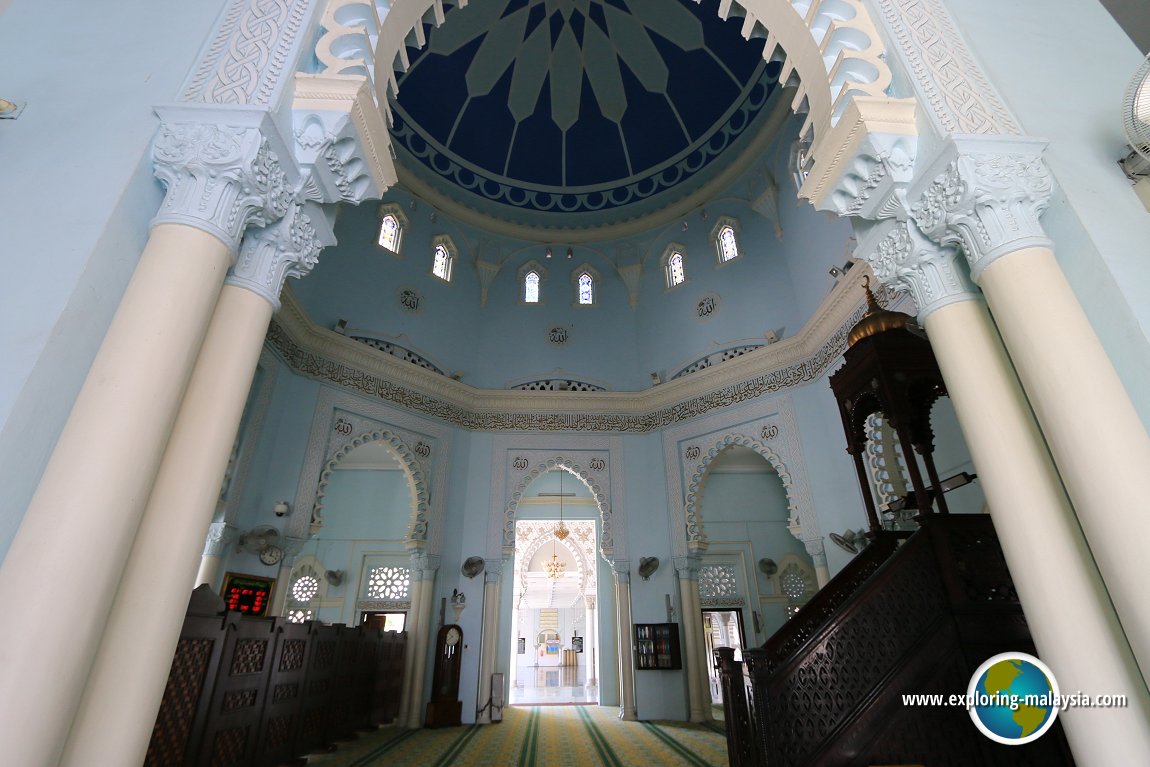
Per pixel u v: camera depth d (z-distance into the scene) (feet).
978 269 5.81
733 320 24.95
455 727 21.66
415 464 23.77
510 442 26.27
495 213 29.58
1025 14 7.27
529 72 28.55
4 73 5.76
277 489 19.39
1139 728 4.49
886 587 10.27
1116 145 6.16
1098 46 7.02
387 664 22.33
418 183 27.12
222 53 5.98
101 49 6.00
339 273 23.36
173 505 4.88
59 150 5.23
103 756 4.07
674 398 25.96
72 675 3.69
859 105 6.46
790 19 7.92
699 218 27.68
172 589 4.69
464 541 24.54
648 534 24.93
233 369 5.59
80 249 4.68
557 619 57.72
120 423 4.17
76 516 3.86
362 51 6.71
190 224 5.06
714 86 26.84
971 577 10.25
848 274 18.37
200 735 10.84
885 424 17.76
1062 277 5.39
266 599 18.25
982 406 5.79
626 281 29.12
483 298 28.53
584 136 29.96
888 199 6.70
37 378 4.20
